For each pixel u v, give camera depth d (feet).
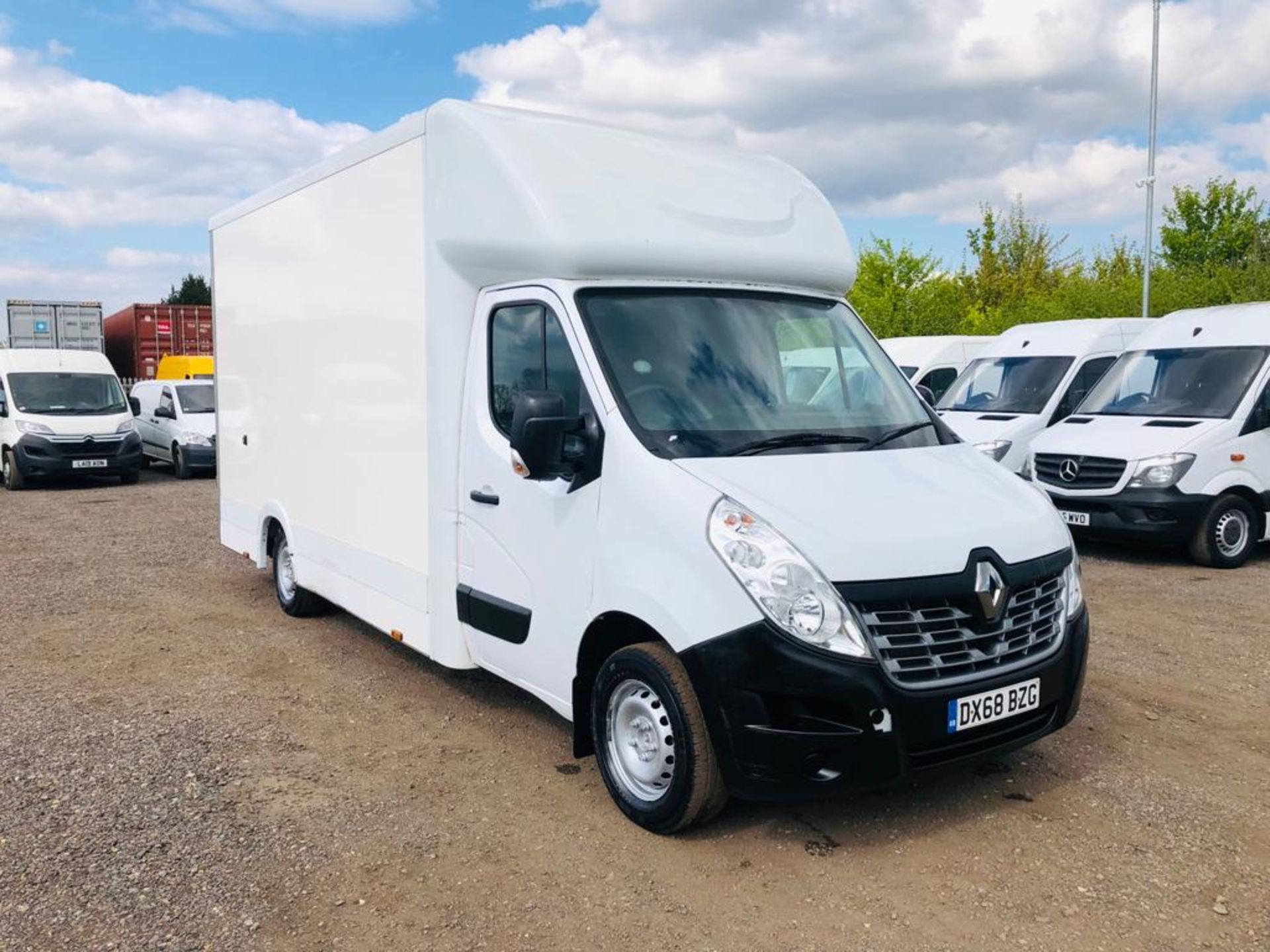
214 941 11.74
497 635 16.94
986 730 13.24
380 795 15.65
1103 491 33.37
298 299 23.22
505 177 15.98
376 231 19.48
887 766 12.54
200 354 90.89
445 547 18.04
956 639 12.94
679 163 17.80
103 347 89.81
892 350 54.95
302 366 23.24
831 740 12.41
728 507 13.10
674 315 15.99
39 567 33.63
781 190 18.72
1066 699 14.23
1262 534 33.27
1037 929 11.87
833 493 13.78
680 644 13.07
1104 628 25.03
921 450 15.90
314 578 23.31
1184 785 15.74
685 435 14.55
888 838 14.05
